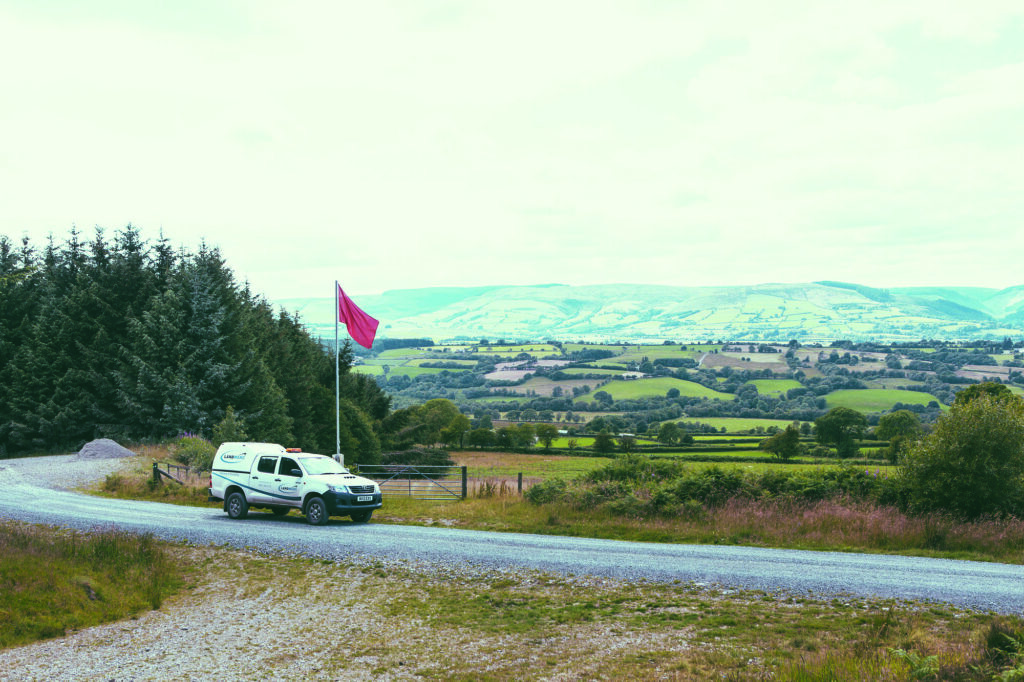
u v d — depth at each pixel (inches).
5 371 1977.1
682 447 4256.9
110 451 1611.7
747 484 900.6
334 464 947.3
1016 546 708.7
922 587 564.1
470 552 711.7
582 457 4060.0
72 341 1993.1
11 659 459.5
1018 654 373.1
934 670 356.2
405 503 1080.2
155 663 452.8
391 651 468.1
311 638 499.8
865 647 420.2
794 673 375.2
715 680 387.9
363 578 637.9
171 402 1854.1
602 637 477.4
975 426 800.3
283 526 868.0
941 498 806.5
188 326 1991.9
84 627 529.3
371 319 1288.1
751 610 520.1
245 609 569.6
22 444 1902.1
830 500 850.1
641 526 828.6
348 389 2960.1
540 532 828.0
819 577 597.9
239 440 1405.0
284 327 2765.7
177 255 2284.7
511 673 420.8
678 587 580.4
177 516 935.7
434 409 4596.5
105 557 672.4
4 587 556.4
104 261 2193.7
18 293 2107.5
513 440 4330.7
